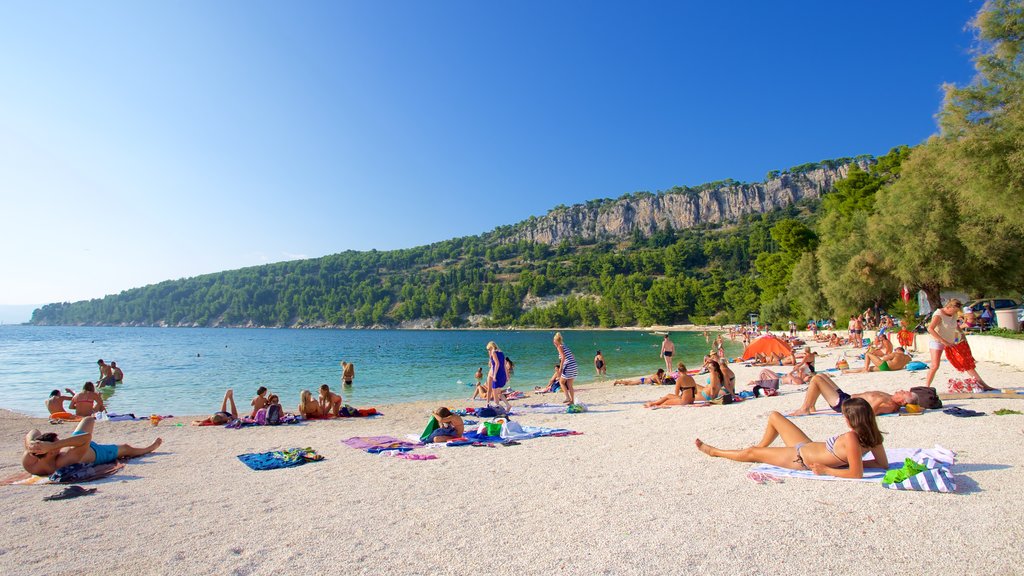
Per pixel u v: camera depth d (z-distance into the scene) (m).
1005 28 14.26
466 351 58.66
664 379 21.00
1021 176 14.31
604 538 4.25
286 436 10.97
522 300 194.25
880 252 32.91
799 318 60.69
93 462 7.72
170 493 6.33
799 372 15.95
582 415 12.39
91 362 43.72
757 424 9.20
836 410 9.29
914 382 12.85
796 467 5.96
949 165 16.83
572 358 13.84
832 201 50.88
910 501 4.68
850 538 4.00
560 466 6.95
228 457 8.69
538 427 10.34
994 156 14.70
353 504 5.55
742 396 13.23
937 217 27.59
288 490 6.27
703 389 13.28
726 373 12.92
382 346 72.56
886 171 44.00
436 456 7.96
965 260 27.56
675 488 5.59
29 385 27.44
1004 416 7.86
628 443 8.33
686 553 3.88
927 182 27.78
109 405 19.88
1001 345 15.72
